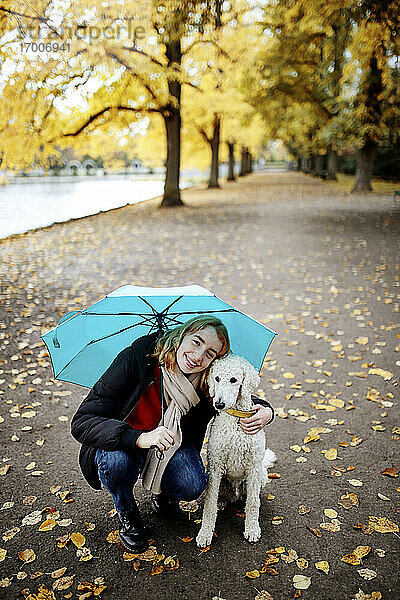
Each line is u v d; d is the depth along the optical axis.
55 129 14.52
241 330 2.70
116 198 26.78
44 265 9.80
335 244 11.55
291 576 2.43
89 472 2.65
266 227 14.52
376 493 3.06
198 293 2.64
